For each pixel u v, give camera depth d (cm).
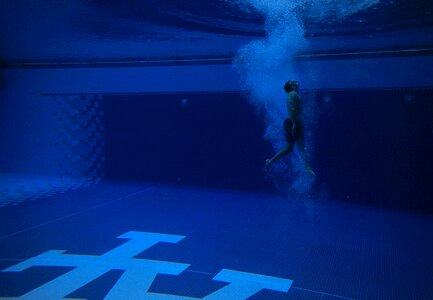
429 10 661
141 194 910
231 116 970
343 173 887
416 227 665
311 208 795
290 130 513
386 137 850
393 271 467
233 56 944
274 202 847
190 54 964
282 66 909
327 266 481
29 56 1038
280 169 941
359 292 411
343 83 873
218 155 992
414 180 830
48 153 1112
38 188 964
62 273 454
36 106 1102
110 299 393
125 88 1041
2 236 590
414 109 824
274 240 582
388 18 703
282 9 693
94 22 813
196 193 929
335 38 810
